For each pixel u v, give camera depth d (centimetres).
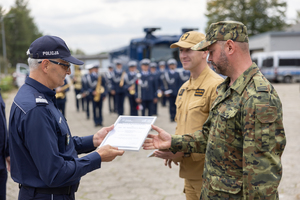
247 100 160
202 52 234
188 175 237
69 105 1430
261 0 3244
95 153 183
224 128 169
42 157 164
